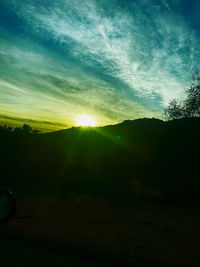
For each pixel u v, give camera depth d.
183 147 32.09
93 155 31.89
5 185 16.14
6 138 31.45
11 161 25.28
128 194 16.08
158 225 7.57
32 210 8.94
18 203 10.34
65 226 6.57
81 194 14.45
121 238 5.71
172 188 17.55
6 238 4.64
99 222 7.54
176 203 13.59
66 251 4.21
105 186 18.77
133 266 3.91
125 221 7.95
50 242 4.58
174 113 33.62
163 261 4.27
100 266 3.74
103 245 4.87
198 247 5.42
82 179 21.28
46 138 35.41
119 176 22.89
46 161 25.80
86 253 4.20
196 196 15.44
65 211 9.19
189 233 6.84
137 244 5.26
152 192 15.93
